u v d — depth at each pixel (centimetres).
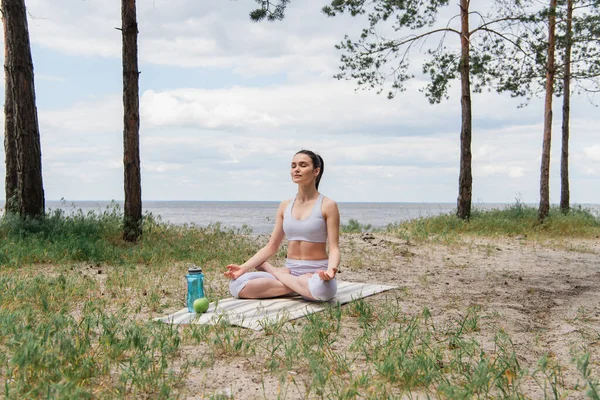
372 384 304
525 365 363
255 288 575
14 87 1073
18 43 1071
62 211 1141
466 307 560
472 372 337
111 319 425
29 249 873
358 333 442
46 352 334
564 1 1745
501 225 1591
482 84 1812
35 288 575
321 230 579
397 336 416
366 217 5784
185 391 307
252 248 1048
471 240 1262
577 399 298
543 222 1698
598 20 1730
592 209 2120
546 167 1748
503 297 624
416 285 707
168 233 1197
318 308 534
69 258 858
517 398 288
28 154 1081
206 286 667
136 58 1073
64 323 395
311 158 578
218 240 1152
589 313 541
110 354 353
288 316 482
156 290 621
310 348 383
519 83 1805
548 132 1748
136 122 1078
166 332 409
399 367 331
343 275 798
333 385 310
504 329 464
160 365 345
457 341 397
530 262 970
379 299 601
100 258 863
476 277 783
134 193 1080
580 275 823
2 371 328
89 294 591
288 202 604
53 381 302
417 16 1667
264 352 386
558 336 444
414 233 1336
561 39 1809
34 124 1092
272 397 299
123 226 1088
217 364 358
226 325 445
